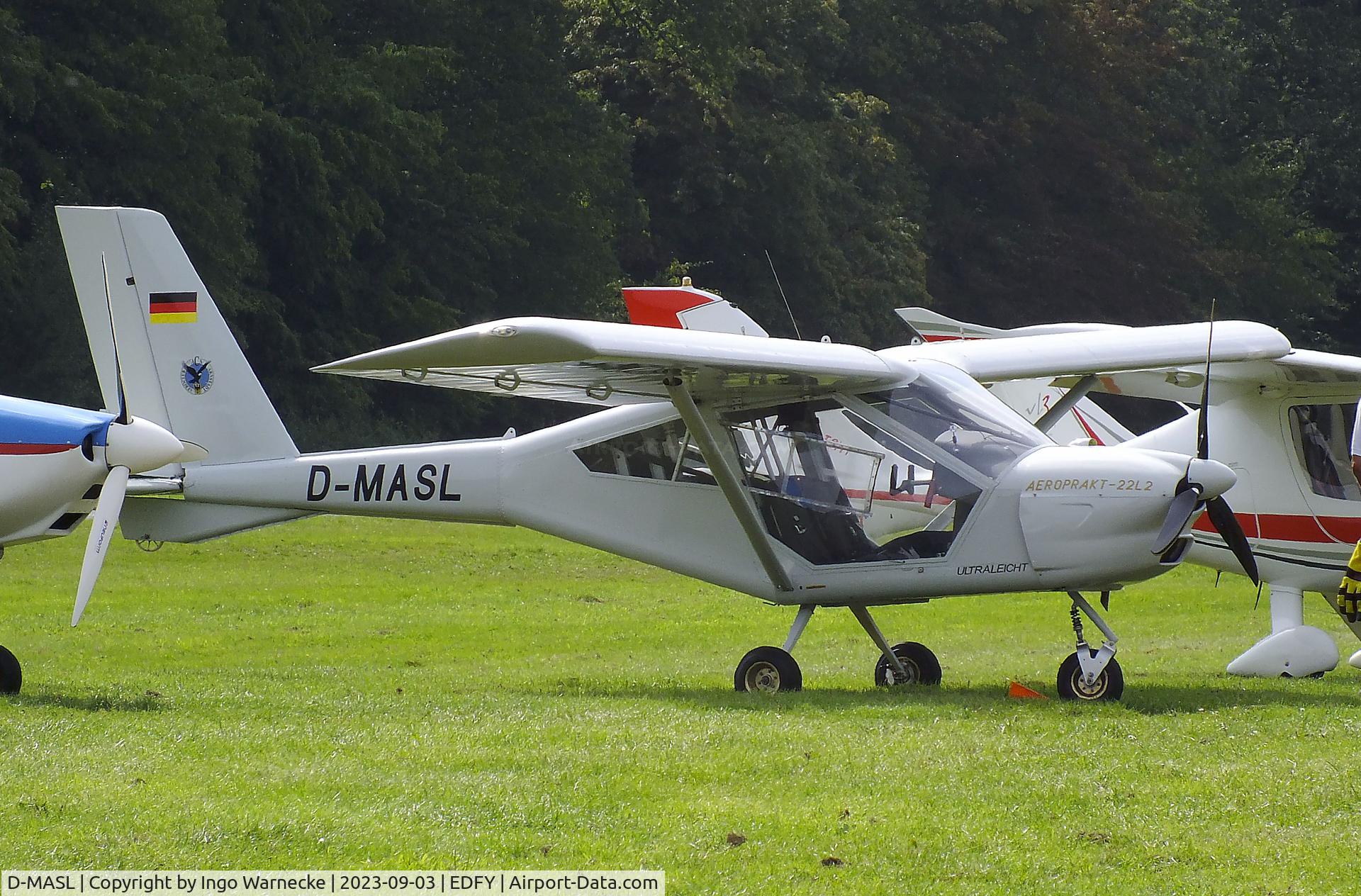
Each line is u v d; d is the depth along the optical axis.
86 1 134.62
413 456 42.59
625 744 28.30
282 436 43.94
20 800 23.09
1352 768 26.59
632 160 188.00
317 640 50.31
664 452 40.19
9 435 34.31
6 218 123.75
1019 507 35.88
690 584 69.88
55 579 62.84
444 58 164.12
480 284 165.88
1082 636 36.25
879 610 61.16
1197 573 75.88
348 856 21.16
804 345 36.91
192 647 47.88
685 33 183.38
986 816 23.62
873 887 20.38
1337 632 54.78
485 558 75.50
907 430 37.31
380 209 153.25
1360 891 20.34
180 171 135.62
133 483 43.50
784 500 38.28
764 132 181.00
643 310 62.09
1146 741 29.25
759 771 26.23
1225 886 20.55
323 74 154.38
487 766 26.38
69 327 126.81
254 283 150.00
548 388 38.44
